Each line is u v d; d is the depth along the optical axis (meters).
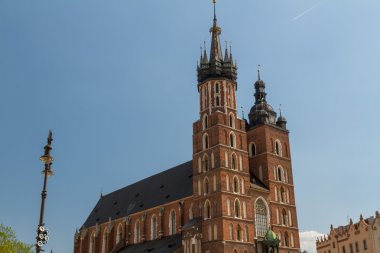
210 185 92.75
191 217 99.88
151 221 113.38
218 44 107.44
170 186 116.38
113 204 138.50
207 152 96.25
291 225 100.19
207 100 101.00
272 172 101.31
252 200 94.75
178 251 92.88
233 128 98.50
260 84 112.94
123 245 119.19
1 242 58.50
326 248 139.50
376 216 115.75
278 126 109.12
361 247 120.44
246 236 89.94
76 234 142.00
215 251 86.25
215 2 111.69
